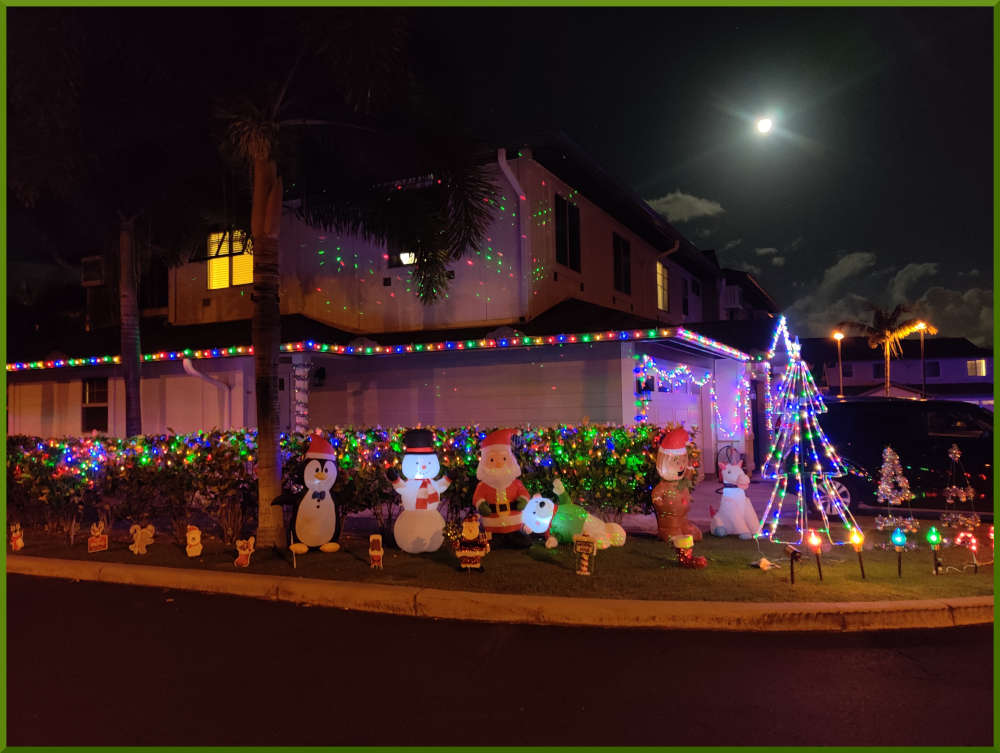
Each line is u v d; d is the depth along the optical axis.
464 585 6.94
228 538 9.31
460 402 14.91
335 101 10.06
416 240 11.12
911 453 11.59
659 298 22.83
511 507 8.61
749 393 19.39
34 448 10.59
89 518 11.50
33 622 6.39
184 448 9.45
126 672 5.11
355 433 9.73
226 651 5.55
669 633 5.86
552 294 16.03
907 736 3.99
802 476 11.01
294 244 16.94
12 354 18.78
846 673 4.93
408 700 4.55
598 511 9.61
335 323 16.58
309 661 5.30
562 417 14.03
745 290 30.59
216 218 14.06
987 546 8.55
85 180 13.09
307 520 8.52
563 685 4.77
